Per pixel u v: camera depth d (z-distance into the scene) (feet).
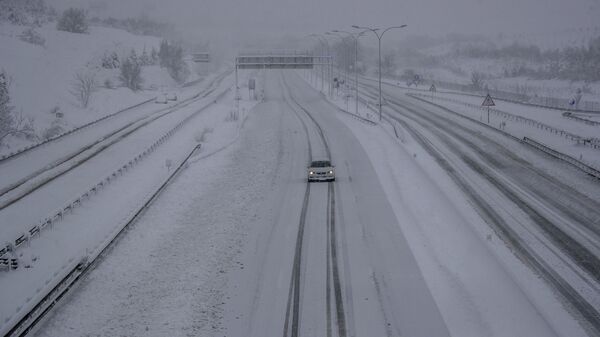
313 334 58.18
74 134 187.73
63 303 65.51
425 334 57.82
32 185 120.88
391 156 150.30
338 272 73.77
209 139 185.37
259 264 76.89
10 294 68.59
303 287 69.41
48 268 76.54
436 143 170.19
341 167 140.56
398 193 112.37
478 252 79.82
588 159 139.85
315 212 100.78
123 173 132.67
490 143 167.53
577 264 75.87
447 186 118.11
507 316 61.31
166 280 71.67
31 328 59.31
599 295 66.69
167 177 123.65
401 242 84.48
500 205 103.76
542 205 103.35
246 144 175.94
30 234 86.58
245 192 115.65
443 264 76.07
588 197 107.76
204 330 59.21
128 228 91.66
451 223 92.94
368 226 92.32
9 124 165.78
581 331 58.29
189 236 88.12
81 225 94.27
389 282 70.44
